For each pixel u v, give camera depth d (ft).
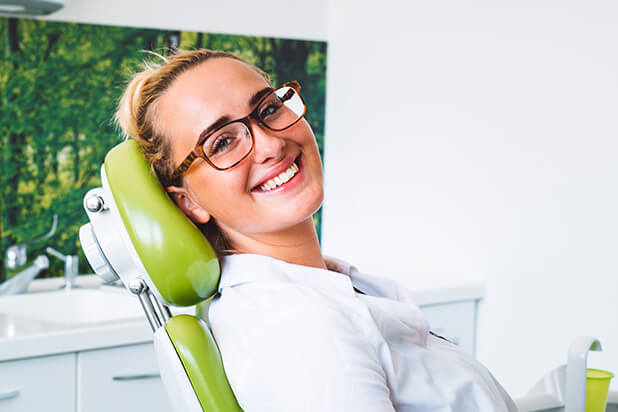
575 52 5.90
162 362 2.85
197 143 2.82
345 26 8.54
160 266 2.74
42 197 7.41
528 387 6.48
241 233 3.11
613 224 5.65
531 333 6.42
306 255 3.19
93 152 7.63
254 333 2.60
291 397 2.39
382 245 8.11
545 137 6.19
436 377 2.88
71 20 7.35
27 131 7.27
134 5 7.66
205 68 2.88
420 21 7.42
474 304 6.95
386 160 7.98
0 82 7.08
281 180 2.89
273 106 2.91
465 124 6.97
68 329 5.44
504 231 6.63
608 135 5.66
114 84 7.64
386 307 2.98
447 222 7.25
